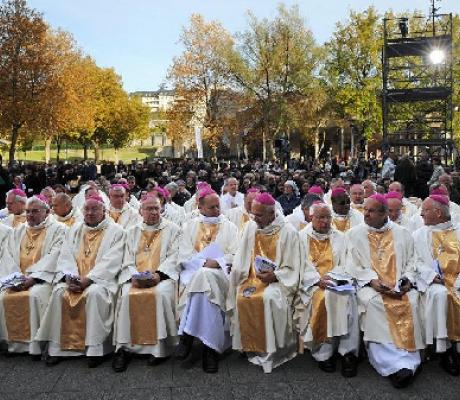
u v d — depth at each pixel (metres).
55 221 6.07
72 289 5.30
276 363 5.17
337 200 6.77
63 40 34.19
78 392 4.59
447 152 18.58
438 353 5.10
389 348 4.85
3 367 5.18
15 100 28.61
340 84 36.25
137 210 8.74
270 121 37.09
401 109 24.22
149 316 5.23
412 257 5.46
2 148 44.34
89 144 58.06
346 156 45.34
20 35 28.39
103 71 49.25
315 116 38.19
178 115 39.12
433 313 5.00
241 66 36.69
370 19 34.09
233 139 43.94
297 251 5.48
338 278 5.20
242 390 4.61
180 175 20.02
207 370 5.00
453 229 5.59
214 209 6.33
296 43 35.94
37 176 21.45
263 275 5.35
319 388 4.64
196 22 37.59
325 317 5.04
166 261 5.75
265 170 20.08
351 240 5.59
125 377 4.91
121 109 50.12
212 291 5.12
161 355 5.23
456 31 30.78
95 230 5.84
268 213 5.51
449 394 4.48
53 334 5.27
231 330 5.41
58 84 30.78
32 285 5.56
